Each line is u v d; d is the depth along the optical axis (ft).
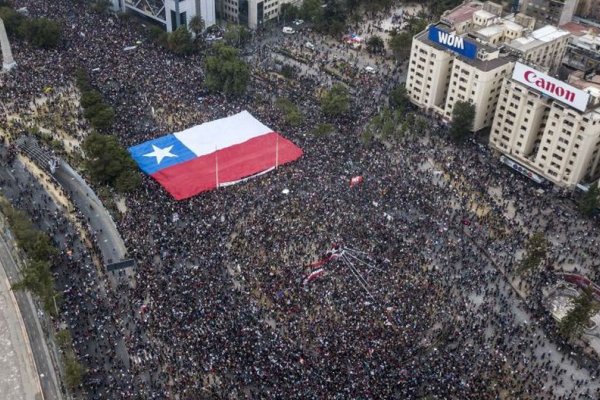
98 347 449.89
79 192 605.73
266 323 464.65
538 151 649.61
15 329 488.44
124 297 488.44
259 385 420.36
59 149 649.61
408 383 424.46
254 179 617.21
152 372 431.84
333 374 426.10
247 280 499.10
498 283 521.65
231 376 426.10
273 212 569.64
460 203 602.85
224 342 445.78
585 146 603.26
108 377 430.61
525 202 617.21
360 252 527.81
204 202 581.94
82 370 421.59
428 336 464.24
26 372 456.04
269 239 538.06
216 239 535.60
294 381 420.36
